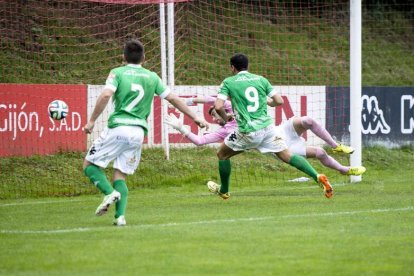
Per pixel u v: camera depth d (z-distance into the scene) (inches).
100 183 1136.2
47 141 1945.1
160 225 1139.3
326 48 3115.2
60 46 2495.1
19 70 2348.7
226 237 1016.2
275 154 1396.4
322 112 2276.1
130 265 843.4
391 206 1360.7
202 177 1931.6
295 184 1862.7
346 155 2266.2
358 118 1827.0
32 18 2551.7
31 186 1787.6
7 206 1466.5
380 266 834.8
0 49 2397.9
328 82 2908.5
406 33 3467.0
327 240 990.4
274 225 1127.6
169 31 2058.3
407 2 3580.2
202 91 2145.7
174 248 939.3
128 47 1147.9
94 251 924.6
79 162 1955.0
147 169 1964.8
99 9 2610.7
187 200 1523.1
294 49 3021.7
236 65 1395.2
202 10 2679.6
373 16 3481.8
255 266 834.8
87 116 2009.1
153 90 1152.2
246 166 2100.1
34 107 1924.2
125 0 1825.8
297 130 1551.4
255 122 1378.0
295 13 3218.5
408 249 929.5
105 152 1131.9
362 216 1224.2
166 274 798.5
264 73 2819.9
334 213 1267.2
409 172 2140.7
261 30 3016.7
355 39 1824.6
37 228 1137.4
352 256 887.7
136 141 1134.4
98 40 2564.0
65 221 1219.9
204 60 2652.6
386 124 2397.9
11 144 1893.5
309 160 2190.0
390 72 3161.9
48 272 815.1
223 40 2837.1
